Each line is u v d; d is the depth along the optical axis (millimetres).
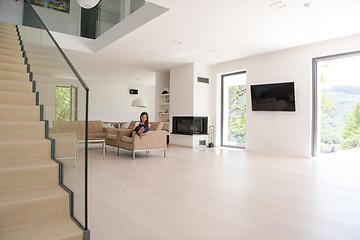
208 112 8492
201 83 8281
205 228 2057
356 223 2191
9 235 1694
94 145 8398
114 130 7125
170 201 2723
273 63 6770
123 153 6516
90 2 3572
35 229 1791
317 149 6035
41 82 3170
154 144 5773
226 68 8039
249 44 6164
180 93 8547
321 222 2207
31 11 4191
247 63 7402
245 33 5406
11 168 2039
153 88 14000
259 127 7078
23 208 1831
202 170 4406
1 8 6488
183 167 4660
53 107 2578
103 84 12500
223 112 8500
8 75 3326
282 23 4824
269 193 3062
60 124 2322
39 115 2926
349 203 2721
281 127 6605
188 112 8203
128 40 6012
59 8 6844
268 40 5840
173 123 8805
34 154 2367
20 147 2301
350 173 4262
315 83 6102
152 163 5055
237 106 8133
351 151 5562
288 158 5922
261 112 7043
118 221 2172
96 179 3658
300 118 6242
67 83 2238
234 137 8195
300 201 2775
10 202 1793
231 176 3959
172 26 5074
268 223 2174
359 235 1960
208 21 4793
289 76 6445
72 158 2039
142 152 6758
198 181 3613
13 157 2277
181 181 3602
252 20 4707
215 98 8422
